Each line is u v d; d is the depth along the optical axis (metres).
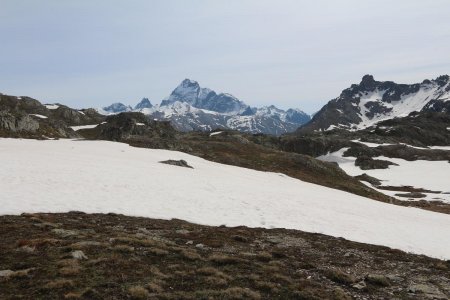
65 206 29.47
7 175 36.03
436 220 49.34
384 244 30.25
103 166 48.59
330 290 18.39
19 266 16.97
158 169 53.72
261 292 16.97
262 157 105.00
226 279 17.83
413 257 26.73
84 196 32.81
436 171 154.00
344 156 191.12
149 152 75.88
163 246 21.80
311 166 101.25
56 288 14.99
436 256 28.58
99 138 123.06
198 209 34.31
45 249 19.45
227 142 119.75
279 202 41.66
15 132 93.75
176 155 78.50
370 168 167.12
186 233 26.31
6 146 60.75
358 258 24.80
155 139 98.56
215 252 22.56
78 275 16.45
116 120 137.50
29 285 15.19
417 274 22.58
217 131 181.50
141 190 37.94
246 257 22.06
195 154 95.06
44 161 46.75
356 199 59.81
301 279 19.19
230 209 35.72
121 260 18.66
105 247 20.45
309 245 26.95
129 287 15.57
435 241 33.53
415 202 92.12
